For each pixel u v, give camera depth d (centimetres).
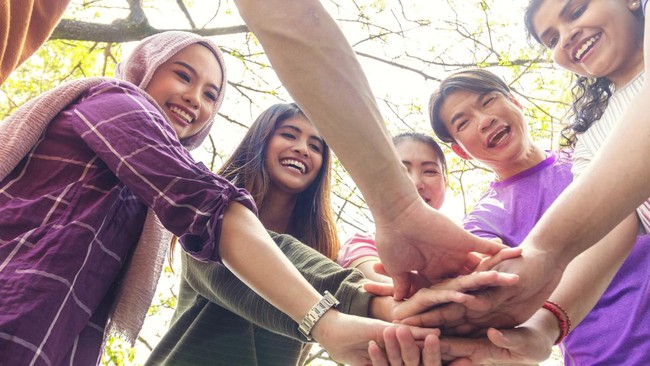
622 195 130
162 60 189
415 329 141
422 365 144
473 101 252
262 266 140
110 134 132
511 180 246
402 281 148
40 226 123
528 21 239
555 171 238
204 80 201
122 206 138
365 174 125
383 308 153
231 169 235
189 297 192
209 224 131
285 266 144
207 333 178
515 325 147
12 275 114
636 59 205
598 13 206
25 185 131
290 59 116
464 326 147
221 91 214
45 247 119
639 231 170
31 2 131
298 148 232
